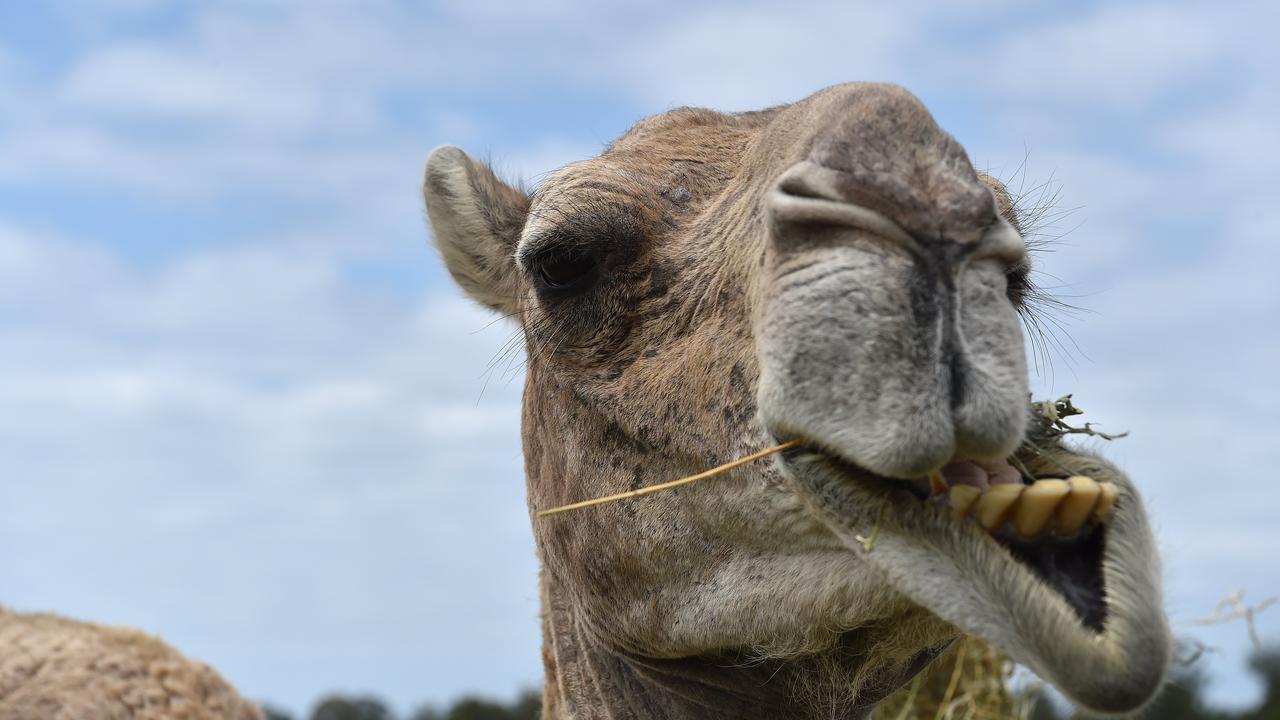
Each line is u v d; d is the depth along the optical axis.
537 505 5.43
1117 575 3.26
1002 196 4.58
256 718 9.16
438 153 6.05
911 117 3.65
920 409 3.30
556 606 5.72
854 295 3.45
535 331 4.96
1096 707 3.15
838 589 3.99
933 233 3.41
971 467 3.53
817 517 3.82
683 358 4.40
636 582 4.67
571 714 5.63
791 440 3.75
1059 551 3.42
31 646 8.61
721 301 4.31
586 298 4.74
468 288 6.12
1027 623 3.24
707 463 4.28
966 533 3.41
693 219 4.66
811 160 3.71
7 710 8.12
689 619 4.50
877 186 3.51
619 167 4.82
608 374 4.68
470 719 19.03
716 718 4.91
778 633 4.23
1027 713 8.68
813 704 4.67
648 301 4.61
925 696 8.95
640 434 4.54
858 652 4.44
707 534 4.37
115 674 8.52
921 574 3.48
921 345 3.35
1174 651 3.36
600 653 5.31
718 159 4.84
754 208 4.21
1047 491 3.30
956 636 4.59
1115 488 3.41
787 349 3.57
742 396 4.11
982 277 3.40
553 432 5.03
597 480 4.75
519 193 6.04
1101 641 3.15
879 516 3.60
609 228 4.65
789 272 3.63
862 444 3.38
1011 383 3.32
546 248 4.77
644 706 5.17
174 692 8.66
